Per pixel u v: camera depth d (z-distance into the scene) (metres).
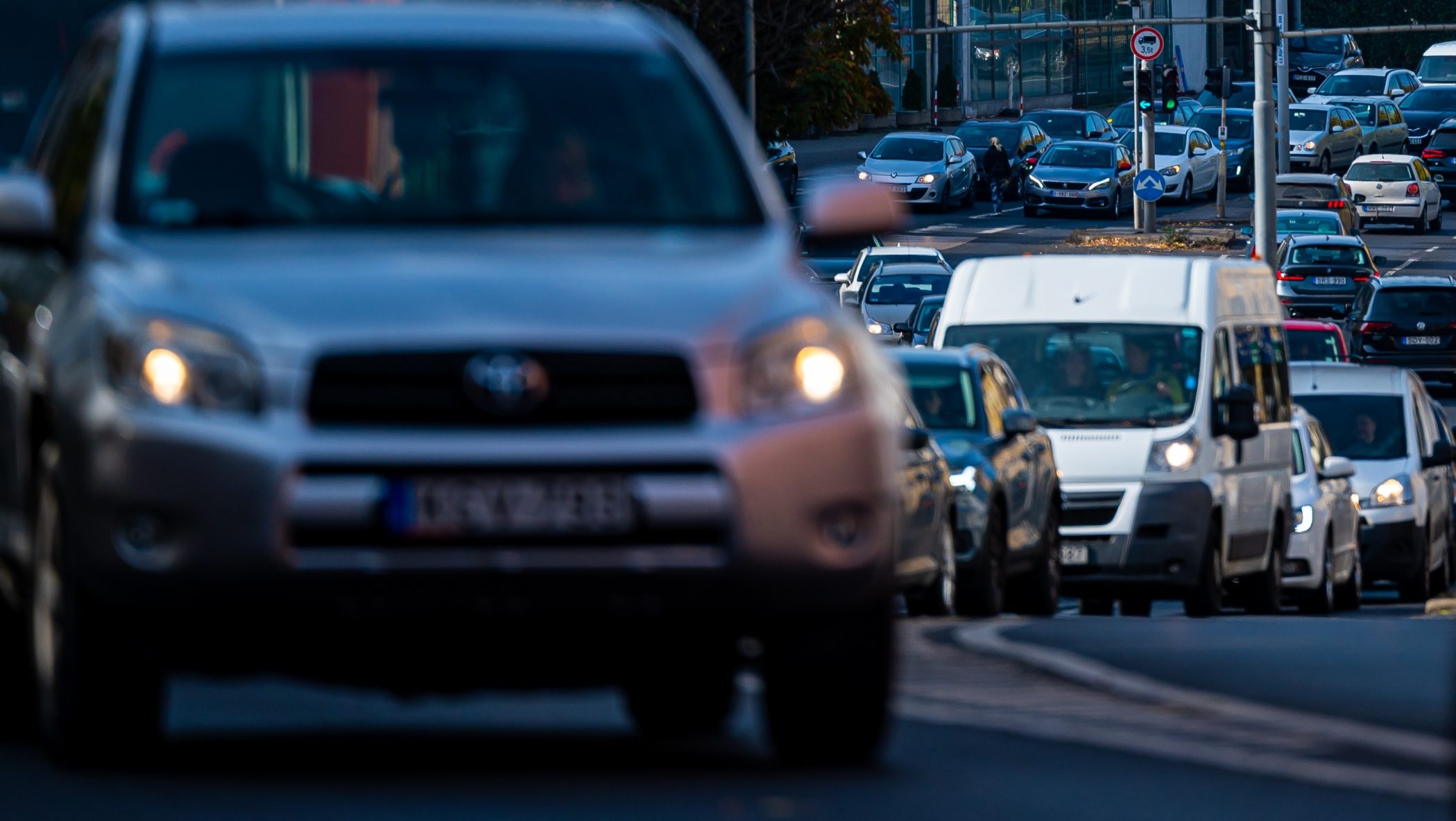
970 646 31.48
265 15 23.70
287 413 18.81
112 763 20.41
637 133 22.66
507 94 22.73
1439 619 41.12
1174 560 61.00
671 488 18.91
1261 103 130.75
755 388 19.30
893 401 20.91
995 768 20.56
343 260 20.05
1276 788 19.28
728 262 20.52
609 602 18.92
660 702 24.06
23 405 21.62
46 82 44.41
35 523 21.33
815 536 19.30
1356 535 79.12
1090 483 61.09
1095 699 25.38
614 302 19.36
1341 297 149.62
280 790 19.30
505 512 18.75
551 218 21.75
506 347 18.92
